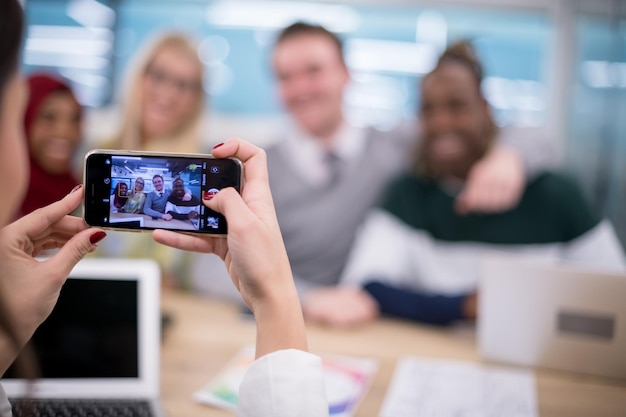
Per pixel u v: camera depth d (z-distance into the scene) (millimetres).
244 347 1182
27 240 583
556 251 1635
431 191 1730
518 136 1757
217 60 2121
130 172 637
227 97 2125
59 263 566
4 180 523
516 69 1967
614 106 1876
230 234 553
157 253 1656
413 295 1473
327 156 1915
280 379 518
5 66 465
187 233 634
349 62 1999
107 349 878
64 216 610
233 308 1496
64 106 1532
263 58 2092
